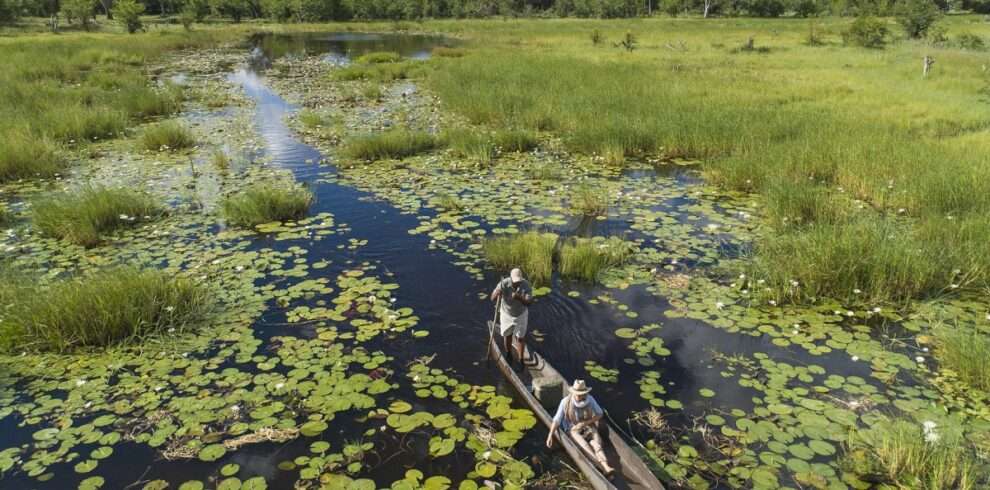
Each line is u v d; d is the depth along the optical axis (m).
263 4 82.62
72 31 56.38
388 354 7.77
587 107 20.81
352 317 8.61
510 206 13.16
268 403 6.80
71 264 9.98
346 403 6.80
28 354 7.62
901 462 5.80
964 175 12.46
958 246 10.00
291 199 12.55
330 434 6.33
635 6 88.81
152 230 11.59
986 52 36.12
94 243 10.95
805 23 68.19
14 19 58.31
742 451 6.12
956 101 21.23
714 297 9.33
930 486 5.59
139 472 5.78
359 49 47.25
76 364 7.45
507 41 50.59
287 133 19.91
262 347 7.89
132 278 8.47
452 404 6.84
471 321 8.56
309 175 15.38
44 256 10.30
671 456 6.07
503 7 88.19
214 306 8.84
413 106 24.48
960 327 8.26
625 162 16.84
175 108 23.42
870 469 5.86
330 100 25.78
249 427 6.39
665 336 8.30
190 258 10.35
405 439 6.27
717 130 17.59
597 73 28.11
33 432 6.30
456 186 14.52
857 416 6.62
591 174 15.69
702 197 13.91
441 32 65.44
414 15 82.25
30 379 7.16
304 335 8.17
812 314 8.84
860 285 9.27
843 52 37.88
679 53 38.75
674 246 11.10
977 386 7.12
